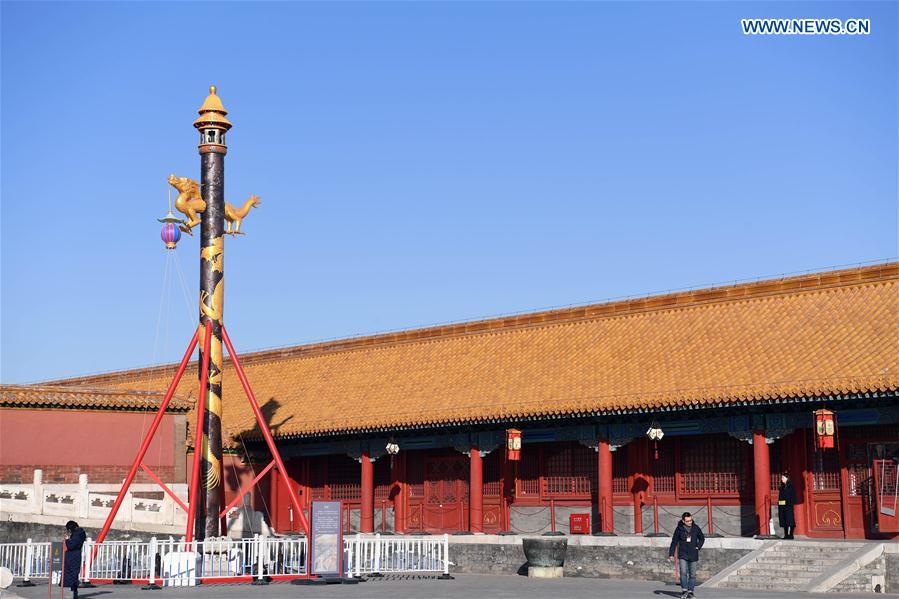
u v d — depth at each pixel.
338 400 56.47
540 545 44.94
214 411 45.66
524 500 50.47
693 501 45.78
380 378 56.97
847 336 42.78
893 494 40.97
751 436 43.19
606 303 52.66
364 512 54.22
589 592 36.50
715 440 45.62
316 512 39.25
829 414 39.56
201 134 45.91
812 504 42.97
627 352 48.97
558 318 54.06
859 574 36.94
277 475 59.12
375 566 42.41
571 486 49.19
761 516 42.00
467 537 48.53
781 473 43.88
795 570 38.53
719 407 42.41
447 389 52.53
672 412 44.19
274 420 57.16
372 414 53.00
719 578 39.00
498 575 46.94
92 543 39.97
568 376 48.94
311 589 36.84
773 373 42.19
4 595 35.59
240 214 47.00
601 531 45.88
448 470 53.66
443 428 50.72
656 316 50.81
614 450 46.94
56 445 54.12
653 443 47.34
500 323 55.88
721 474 45.31
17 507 49.06
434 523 53.69
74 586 33.19
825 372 40.69
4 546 43.75
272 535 57.78
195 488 43.31
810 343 43.44
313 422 54.81
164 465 56.34
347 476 57.56
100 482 54.72
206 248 45.53
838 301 45.50
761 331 45.88
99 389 55.88
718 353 45.59
